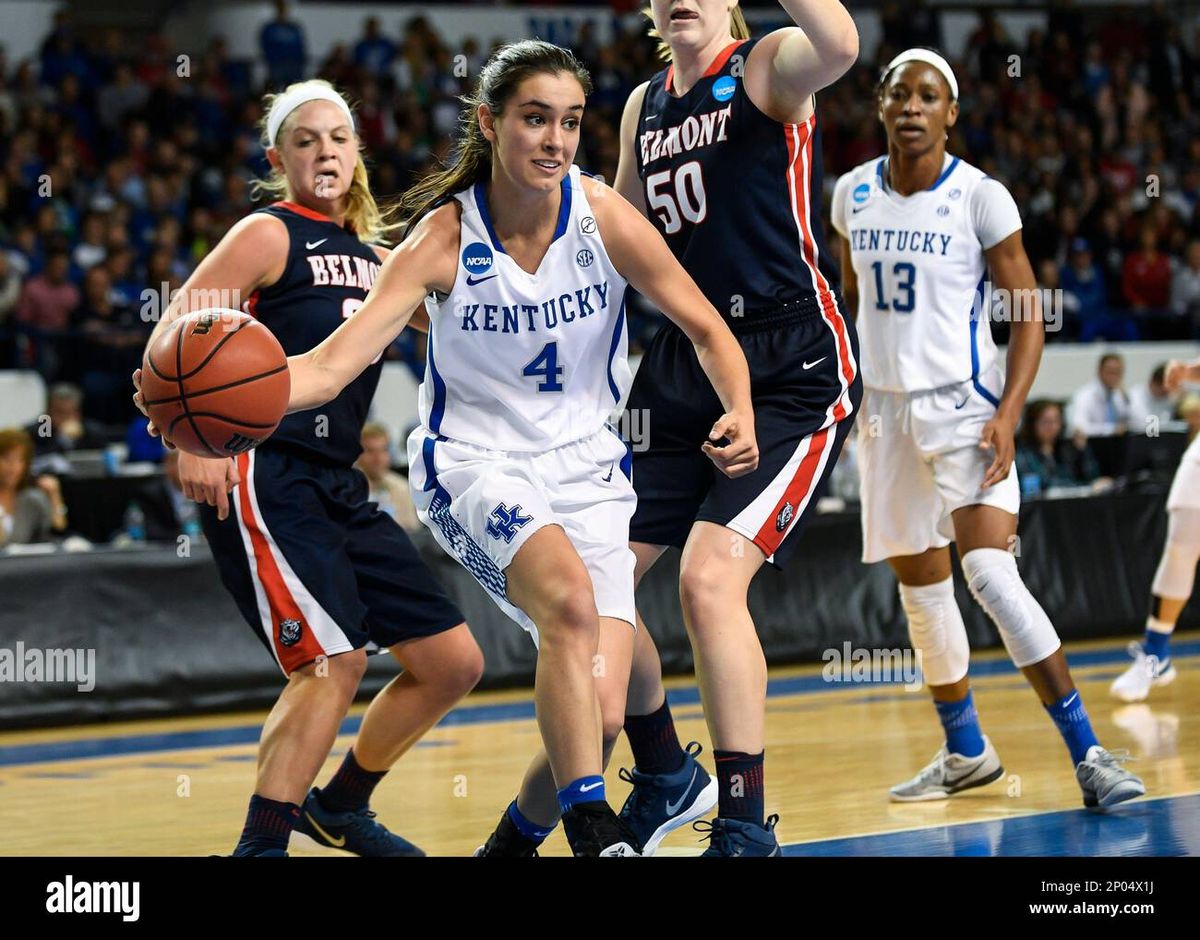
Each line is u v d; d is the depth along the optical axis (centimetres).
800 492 432
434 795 590
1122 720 741
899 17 2162
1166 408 1359
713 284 448
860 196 584
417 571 467
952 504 557
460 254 384
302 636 429
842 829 484
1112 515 1166
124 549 912
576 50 1997
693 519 451
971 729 553
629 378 409
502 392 393
